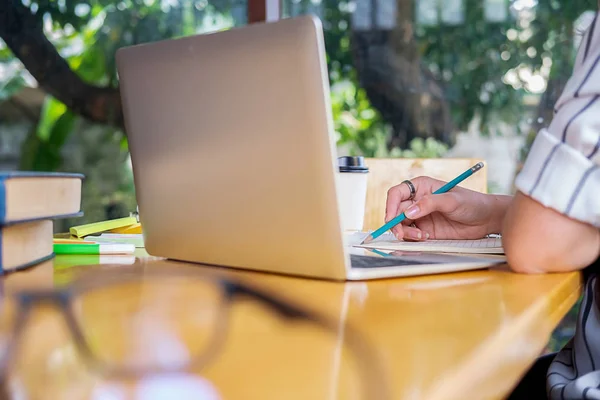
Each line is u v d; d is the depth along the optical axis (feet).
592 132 2.36
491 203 3.50
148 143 2.59
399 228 3.43
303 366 1.27
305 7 9.40
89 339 1.36
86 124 10.52
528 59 8.71
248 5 7.50
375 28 9.33
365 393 1.13
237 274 2.37
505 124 8.90
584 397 2.24
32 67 10.11
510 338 1.55
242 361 1.30
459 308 1.83
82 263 2.63
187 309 1.63
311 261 2.22
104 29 10.14
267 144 2.17
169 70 2.40
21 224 2.42
